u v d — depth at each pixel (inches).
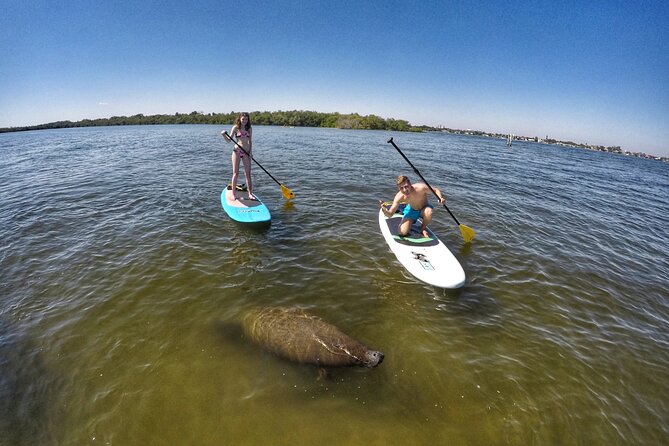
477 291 229.5
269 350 161.0
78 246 271.7
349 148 1120.8
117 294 207.0
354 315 195.8
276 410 134.0
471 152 1323.8
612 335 193.3
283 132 1964.8
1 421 128.4
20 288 213.3
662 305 230.5
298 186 509.4
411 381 150.7
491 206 449.7
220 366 154.8
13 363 155.3
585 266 280.1
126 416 130.0
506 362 165.2
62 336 172.1
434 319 195.8
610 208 511.5
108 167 648.4
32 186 485.4
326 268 248.2
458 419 133.0
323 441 122.3
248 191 377.1
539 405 141.6
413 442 122.9
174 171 609.0
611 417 138.9
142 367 153.7
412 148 1279.5
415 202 275.0
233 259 255.9
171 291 211.6
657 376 164.4
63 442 121.1
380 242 297.6
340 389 144.9
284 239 297.7
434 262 248.8
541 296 228.7
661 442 130.1
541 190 598.9
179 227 314.7
